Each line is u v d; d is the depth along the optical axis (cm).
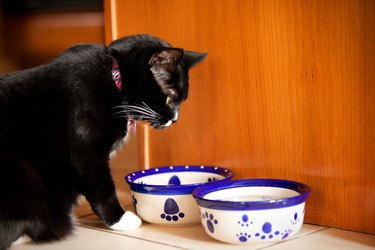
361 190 156
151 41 171
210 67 184
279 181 165
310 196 167
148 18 198
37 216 161
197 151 193
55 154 162
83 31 284
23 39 305
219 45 181
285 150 170
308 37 160
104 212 171
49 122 160
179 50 158
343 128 157
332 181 162
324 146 162
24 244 163
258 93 174
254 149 178
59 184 167
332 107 159
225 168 184
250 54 174
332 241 152
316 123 162
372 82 150
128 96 169
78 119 160
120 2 204
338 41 155
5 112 158
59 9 290
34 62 307
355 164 156
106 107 164
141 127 205
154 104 171
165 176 189
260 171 177
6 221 154
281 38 166
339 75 156
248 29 173
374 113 151
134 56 166
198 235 163
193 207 169
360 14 150
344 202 160
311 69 161
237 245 151
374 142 152
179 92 173
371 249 145
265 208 146
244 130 179
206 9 182
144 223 177
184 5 187
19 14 303
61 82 160
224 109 183
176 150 198
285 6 164
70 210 172
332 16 155
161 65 166
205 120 189
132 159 273
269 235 148
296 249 147
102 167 167
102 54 167
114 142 170
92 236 168
